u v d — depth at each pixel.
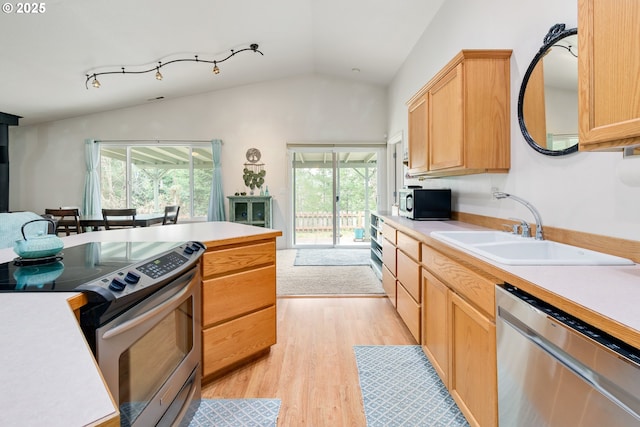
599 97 0.93
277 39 4.20
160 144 5.57
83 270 1.02
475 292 1.27
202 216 5.68
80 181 5.46
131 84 4.62
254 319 1.96
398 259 2.54
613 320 0.66
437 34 3.24
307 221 5.93
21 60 3.51
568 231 1.49
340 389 1.74
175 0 3.05
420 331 2.03
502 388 1.07
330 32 4.11
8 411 0.38
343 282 3.76
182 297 1.29
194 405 1.51
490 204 2.21
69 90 4.41
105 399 0.41
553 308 0.88
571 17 1.48
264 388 1.75
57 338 0.57
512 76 1.91
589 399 0.71
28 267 1.06
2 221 1.83
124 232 2.03
